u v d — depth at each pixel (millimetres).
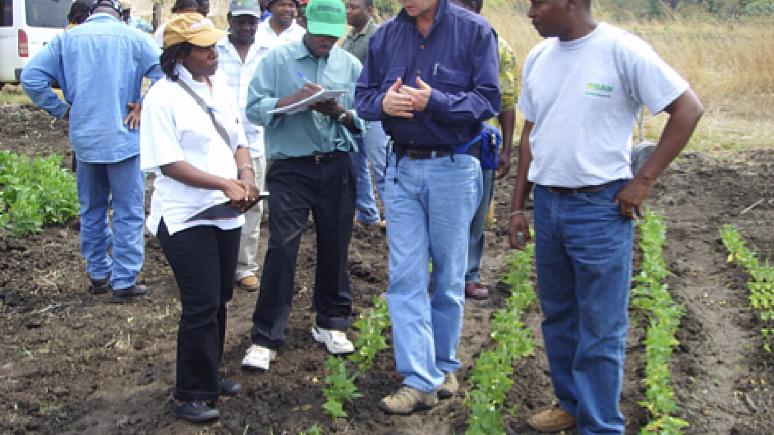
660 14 26078
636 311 6406
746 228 8383
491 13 18469
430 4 4523
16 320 6301
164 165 4426
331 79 5422
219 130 4656
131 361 5648
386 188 4902
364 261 7566
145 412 4977
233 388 5105
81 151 6363
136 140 6445
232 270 4902
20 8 15742
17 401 5055
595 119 4020
